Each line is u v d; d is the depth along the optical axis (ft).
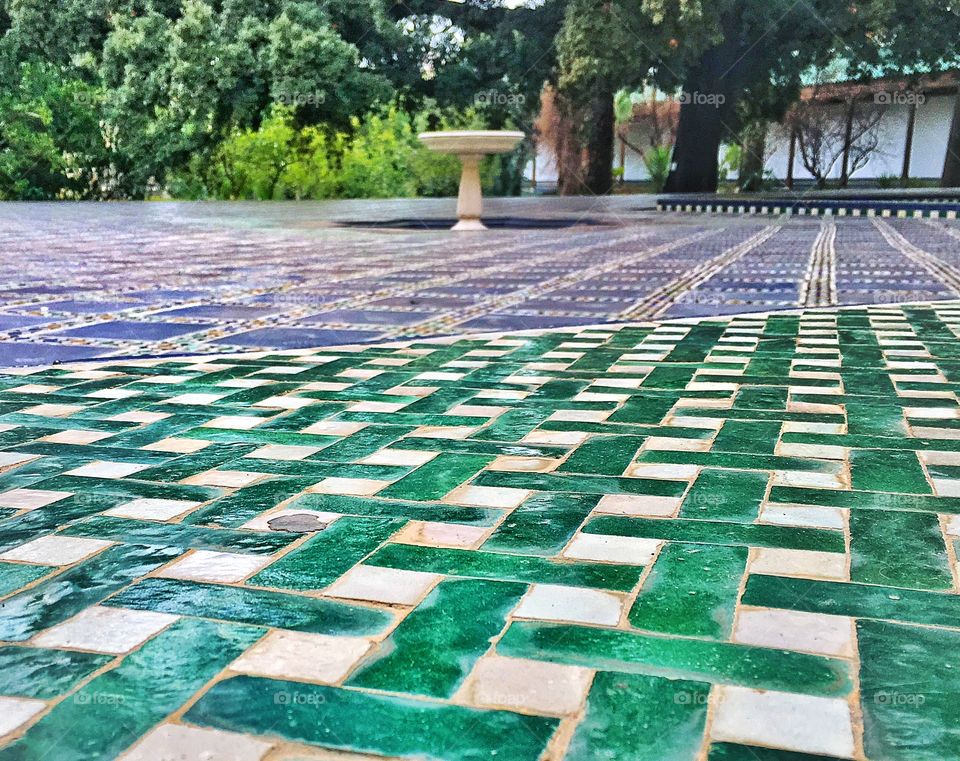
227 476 7.42
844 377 10.97
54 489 7.12
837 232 38.32
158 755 3.72
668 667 4.37
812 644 4.58
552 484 7.13
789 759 3.65
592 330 14.80
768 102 73.82
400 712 4.01
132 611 5.01
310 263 25.82
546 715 3.97
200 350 13.20
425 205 59.52
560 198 72.95
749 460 7.70
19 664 4.45
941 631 4.70
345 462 7.78
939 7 64.59
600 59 66.18
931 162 82.43
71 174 68.49
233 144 65.77
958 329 14.40
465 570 5.53
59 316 16.34
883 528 6.14
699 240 34.37
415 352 13.00
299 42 62.69
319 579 5.41
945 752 3.69
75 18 67.36
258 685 4.25
